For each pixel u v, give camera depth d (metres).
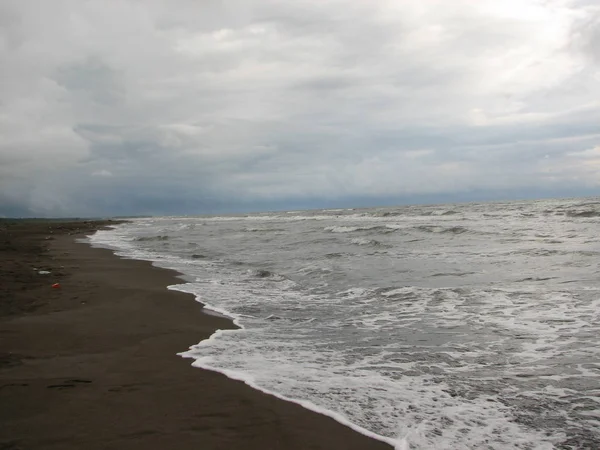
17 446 3.42
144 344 6.14
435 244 17.11
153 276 12.38
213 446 3.45
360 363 5.34
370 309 8.18
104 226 52.00
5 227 46.47
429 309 7.95
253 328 7.05
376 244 17.81
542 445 3.39
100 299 9.12
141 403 4.21
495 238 18.06
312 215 58.44
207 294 9.76
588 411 3.92
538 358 5.30
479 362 5.26
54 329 6.81
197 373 5.00
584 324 6.56
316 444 3.49
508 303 8.00
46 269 13.22
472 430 3.65
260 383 4.70
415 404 4.17
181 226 41.72
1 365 5.23
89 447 3.41
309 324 7.27
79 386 4.61
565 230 19.52
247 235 26.22
